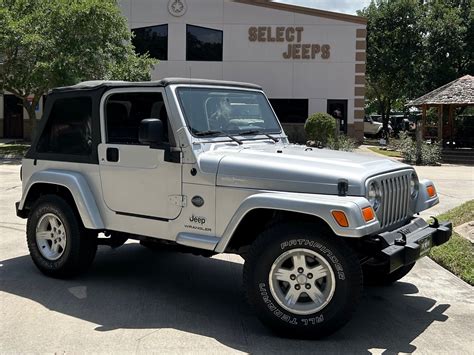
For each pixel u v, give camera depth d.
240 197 4.75
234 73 27.88
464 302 5.54
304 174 4.55
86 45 20.25
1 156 21.20
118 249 7.50
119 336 4.53
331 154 5.27
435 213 10.09
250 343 4.43
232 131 5.51
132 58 22.58
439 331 4.77
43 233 6.12
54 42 19.91
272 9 27.45
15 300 5.37
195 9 27.53
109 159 5.52
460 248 7.02
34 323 4.79
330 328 4.38
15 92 22.14
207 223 4.95
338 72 27.67
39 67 19.64
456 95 23.77
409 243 4.57
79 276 6.18
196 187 4.97
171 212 5.14
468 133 25.41
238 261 7.00
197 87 5.37
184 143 5.02
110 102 5.57
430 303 5.50
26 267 6.49
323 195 4.44
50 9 20.30
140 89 5.34
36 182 6.04
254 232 4.99
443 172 18.50
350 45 27.48
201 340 4.47
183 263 6.86
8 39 19.66
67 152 5.96
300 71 27.73
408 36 35.62
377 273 5.64
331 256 4.32
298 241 4.39
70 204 5.93
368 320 5.01
